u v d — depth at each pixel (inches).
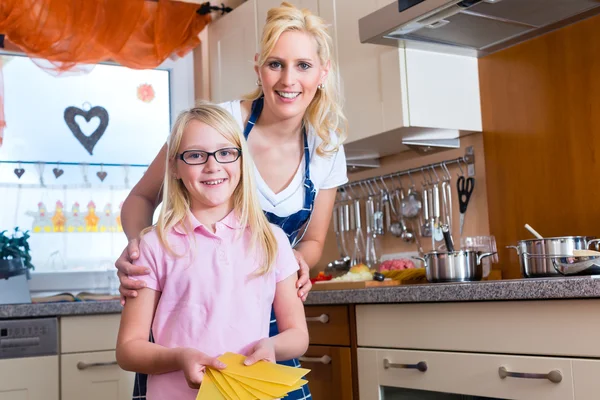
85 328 105.0
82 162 136.5
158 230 49.4
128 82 143.3
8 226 129.3
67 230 133.0
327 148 67.8
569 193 91.4
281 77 61.4
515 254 98.2
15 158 132.0
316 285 99.0
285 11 62.7
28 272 119.8
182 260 48.4
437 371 75.2
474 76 104.1
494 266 100.7
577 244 75.0
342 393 87.7
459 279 84.8
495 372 69.1
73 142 136.8
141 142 142.9
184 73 148.1
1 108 126.6
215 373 41.5
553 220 93.2
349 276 100.3
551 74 94.0
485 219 103.0
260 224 51.2
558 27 92.4
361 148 111.7
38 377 100.4
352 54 105.6
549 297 64.1
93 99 139.7
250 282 49.1
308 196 67.3
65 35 128.4
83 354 104.3
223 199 49.6
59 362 102.7
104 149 139.3
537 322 65.8
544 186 94.5
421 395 77.6
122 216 64.4
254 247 50.1
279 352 47.9
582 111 90.0
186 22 139.5
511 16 87.5
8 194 130.1
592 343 61.4
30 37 126.1
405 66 97.5
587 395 61.4
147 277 48.5
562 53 92.6
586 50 89.7
